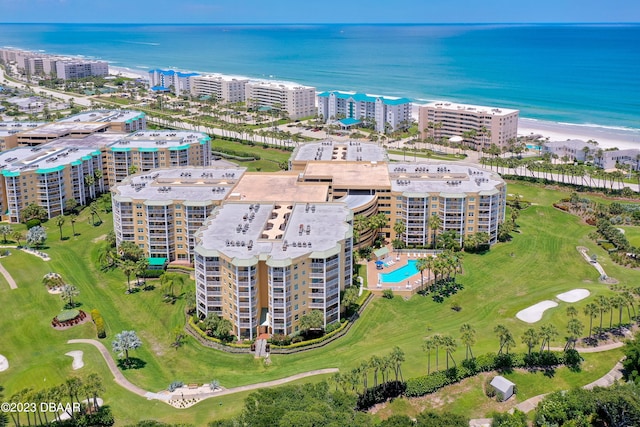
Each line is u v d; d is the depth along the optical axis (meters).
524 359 198.38
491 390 185.25
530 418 175.00
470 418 176.38
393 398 185.12
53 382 193.38
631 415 164.88
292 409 164.50
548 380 192.25
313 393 174.62
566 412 170.50
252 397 175.00
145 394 188.12
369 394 182.88
